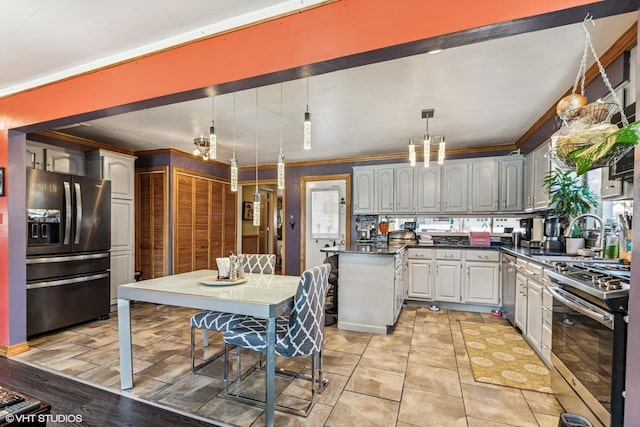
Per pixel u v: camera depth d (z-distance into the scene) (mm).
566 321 1982
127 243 4484
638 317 1199
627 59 1984
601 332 1571
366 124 3674
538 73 2422
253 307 1916
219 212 5941
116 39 1962
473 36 1382
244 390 2283
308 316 2020
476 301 4262
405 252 4461
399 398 2180
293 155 5422
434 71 2385
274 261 3318
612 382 1477
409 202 4914
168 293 2182
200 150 4645
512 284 3574
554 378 2166
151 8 1662
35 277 3262
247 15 1735
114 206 4324
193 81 1918
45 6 1625
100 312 3881
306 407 2072
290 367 2646
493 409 2055
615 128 1314
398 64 2273
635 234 1218
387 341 3207
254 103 3018
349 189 5574
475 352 2930
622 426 1451
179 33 1907
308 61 1614
